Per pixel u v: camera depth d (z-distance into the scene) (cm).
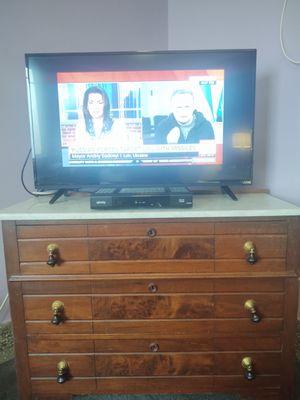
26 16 145
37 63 115
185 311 109
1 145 150
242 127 120
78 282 108
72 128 119
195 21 152
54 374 113
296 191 147
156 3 158
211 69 116
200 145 121
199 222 105
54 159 121
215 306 109
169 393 114
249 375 108
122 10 154
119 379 114
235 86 117
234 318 110
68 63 115
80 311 109
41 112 118
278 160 147
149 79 116
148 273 107
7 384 127
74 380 113
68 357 112
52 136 119
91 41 153
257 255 106
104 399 120
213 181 124
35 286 108
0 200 154
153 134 120
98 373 113
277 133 145
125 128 119
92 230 105
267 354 112
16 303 108
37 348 111
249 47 143
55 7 147
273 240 106
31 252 106
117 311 109
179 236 105
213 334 111
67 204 119
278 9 136
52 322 106
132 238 105
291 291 108
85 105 117
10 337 153
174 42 159
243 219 105
